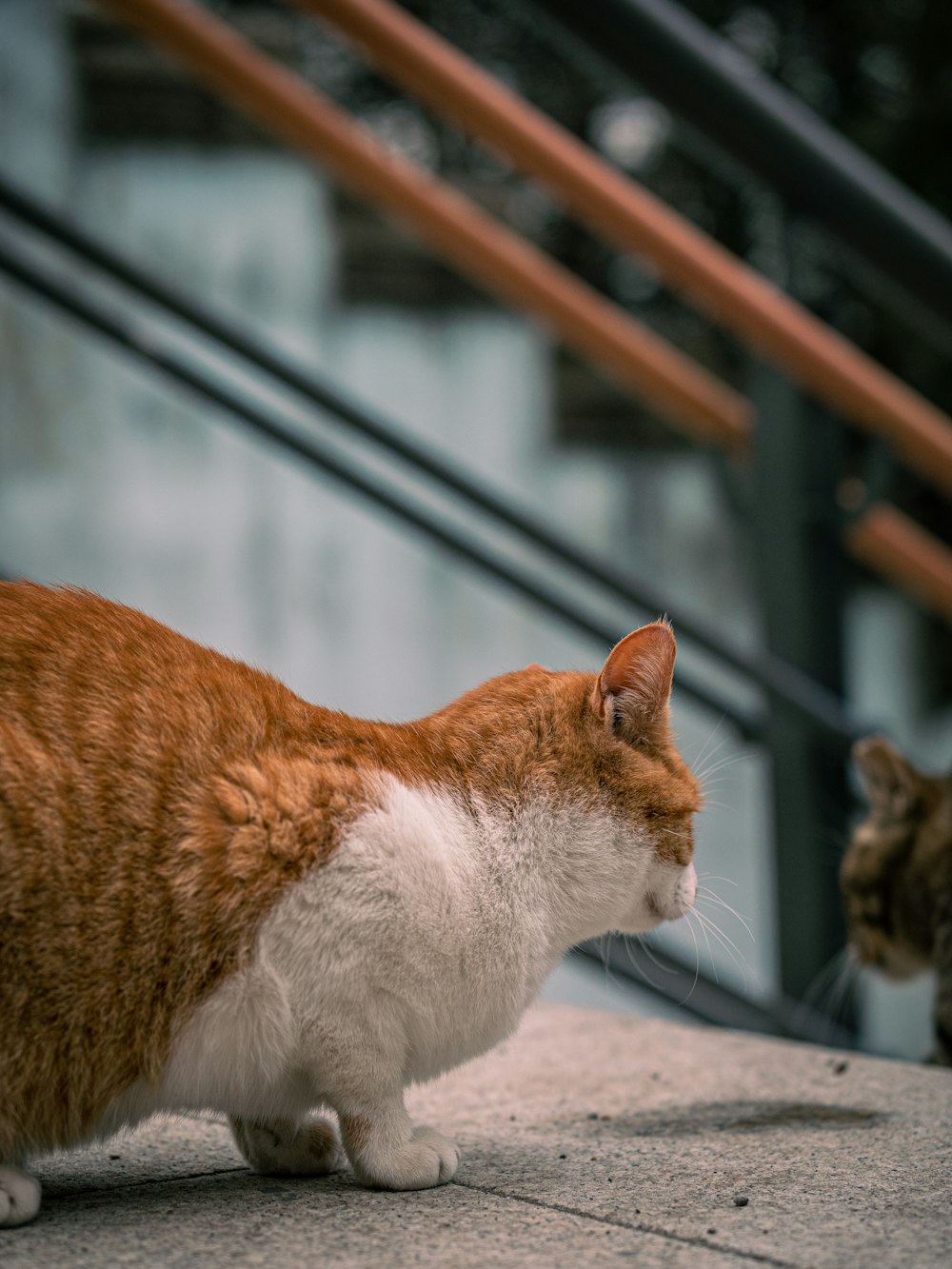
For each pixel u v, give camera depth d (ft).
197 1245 4.51
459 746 5.60
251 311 31.37
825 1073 7.48
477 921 5.31
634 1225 4.76
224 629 29.91
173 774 4.83
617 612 30.83
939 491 30.99
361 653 30.30
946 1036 9.75
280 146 31.22
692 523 32.58
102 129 30.22
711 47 8.86
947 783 10.49
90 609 5.22
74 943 4.59
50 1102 4.67
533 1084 7.25
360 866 5.00
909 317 10.11
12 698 4.75
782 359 10.23
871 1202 5.00
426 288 32.48
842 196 9.22
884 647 33.27
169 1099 4.95
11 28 29.25
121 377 30.30
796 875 10.43
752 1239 4.58
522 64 31.42
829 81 34.37
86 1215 4.92
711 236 30.83
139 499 30.22
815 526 10.65
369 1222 4.81
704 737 24.41
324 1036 5.02
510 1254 4.42
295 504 31.19
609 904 5.82
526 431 32.78
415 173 12.05
